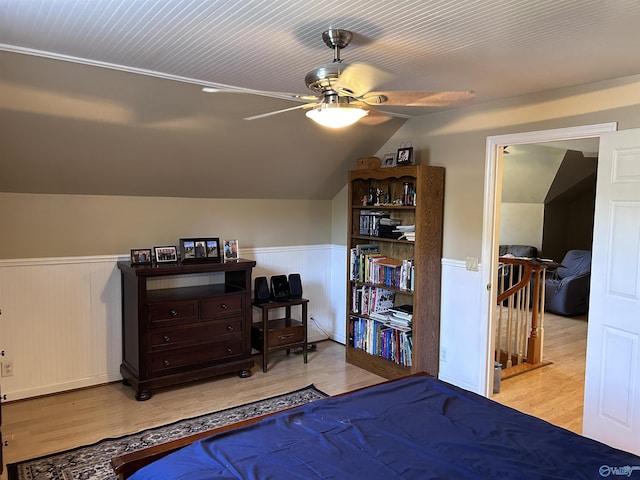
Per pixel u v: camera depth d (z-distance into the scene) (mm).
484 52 2445
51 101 2873
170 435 3025
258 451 1677
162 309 3617
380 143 4512
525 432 1849
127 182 3785
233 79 2998
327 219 5238
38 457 2760
